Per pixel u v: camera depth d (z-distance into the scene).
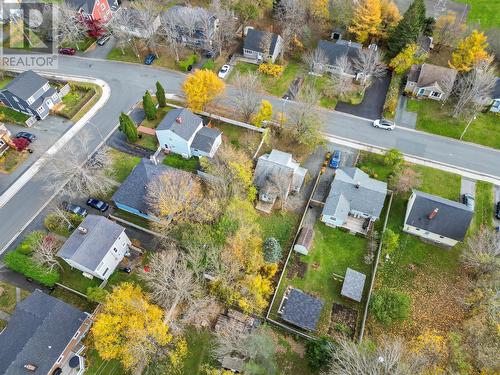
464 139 68.50
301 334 46.34
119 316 42.62
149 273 47.75
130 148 66.25
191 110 69.88
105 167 60.38
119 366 44.34
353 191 57.03
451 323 48.19
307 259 53.56
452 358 42.81
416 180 61.78
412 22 74.56
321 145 67.00
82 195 59.25
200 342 46.31
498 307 45.34
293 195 60.50
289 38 81.81
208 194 59.09
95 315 46.81
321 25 86.69
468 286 50.72
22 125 70.00
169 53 84.06
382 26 81.25
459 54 75.50
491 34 81.56
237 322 47.28
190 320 47.59
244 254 48.16
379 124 70.00
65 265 52.19
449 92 71.50
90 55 84.44
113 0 92.56
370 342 43.03
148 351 42.31
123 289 46.22
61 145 66.50
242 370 43.06
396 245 53.34
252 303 45.97
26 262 49.94
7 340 42.06
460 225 52.38
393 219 57.62
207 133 63.72
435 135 69.25
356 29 82.00
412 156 65.94
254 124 68.81
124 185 56.66
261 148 66.38
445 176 63.03
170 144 63.69
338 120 71.94
